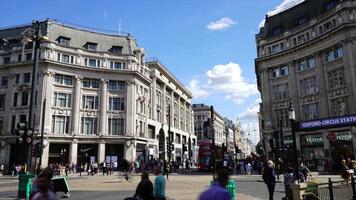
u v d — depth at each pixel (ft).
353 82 119.85
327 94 131.85
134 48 211.41
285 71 151.43
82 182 95.86
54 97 174.91
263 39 160.25
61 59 179.83
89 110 183.01
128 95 192.85
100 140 179.73
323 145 126.72
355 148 114.32
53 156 169.27
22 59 176.76
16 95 177.17
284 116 148.46
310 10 149.38
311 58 140.97
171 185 81.41
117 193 64.64
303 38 144.66
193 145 314.55
